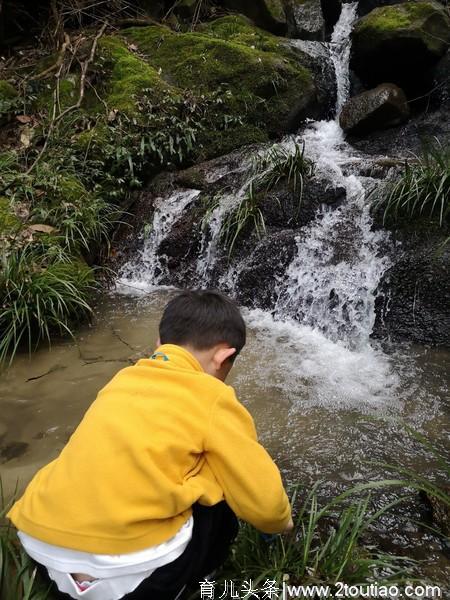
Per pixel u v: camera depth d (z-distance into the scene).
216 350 1.43
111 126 4.87
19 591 1.48
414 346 3.21
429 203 3.56
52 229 3.85
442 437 2.39
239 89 5.46
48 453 2.34
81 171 4.57
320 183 4.07
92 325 3.53
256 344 3.32
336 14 7.40
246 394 2.76
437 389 2.77
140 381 1.34
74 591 1.24
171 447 1.23
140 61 5.42
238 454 1.28
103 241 4.50
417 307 3.32
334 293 3.57
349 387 2.82
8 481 2.16
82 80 5.16
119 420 1.25
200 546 1.32
